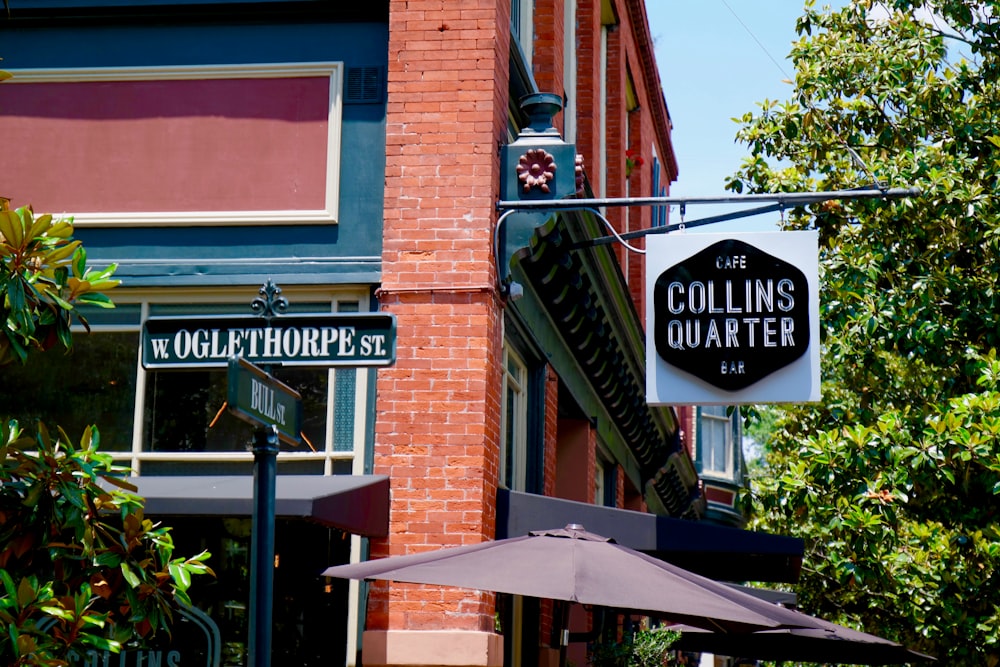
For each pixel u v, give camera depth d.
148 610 6.85
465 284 10.84
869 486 13.74
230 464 10.90
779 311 11.20
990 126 14.96
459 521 10.46
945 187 14.05
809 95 15.87
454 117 11.16
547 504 11.33
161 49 11.70
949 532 15.33
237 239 11.29
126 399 11.11
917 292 14.23
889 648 12.39
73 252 7.02
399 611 10.37
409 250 10.97
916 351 14.39
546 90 14.61
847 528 14.02
